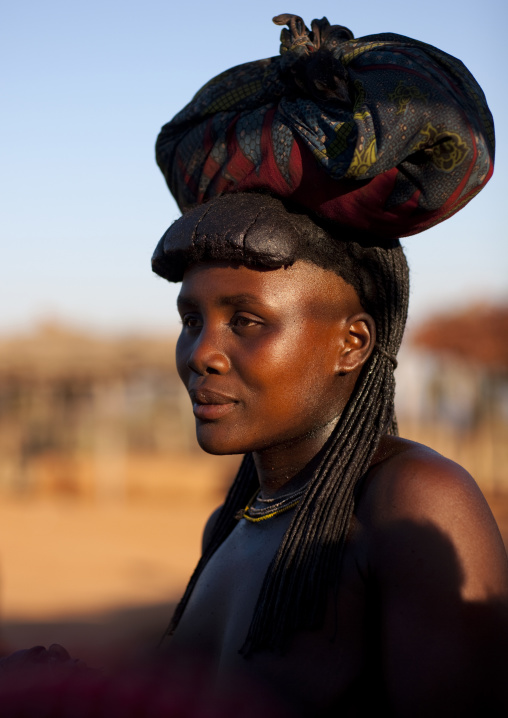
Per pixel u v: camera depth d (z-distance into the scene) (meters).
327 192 1.47
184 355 1.57
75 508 23.98
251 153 1.56
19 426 32.03
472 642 1.29
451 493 1.39
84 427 32.59
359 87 1.41
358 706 1.38
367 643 1.39
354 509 1.46
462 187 1.41
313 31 1.56
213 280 1.51
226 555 1.70
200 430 1.53
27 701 0.74
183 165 1.73
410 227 1.49
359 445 1.52
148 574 13.12
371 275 1.56
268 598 1.45
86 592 11.55
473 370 28.08
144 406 36.09
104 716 0.74
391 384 1.60
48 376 27.44
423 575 1.33
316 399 1.53
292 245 1.48
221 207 1.52
